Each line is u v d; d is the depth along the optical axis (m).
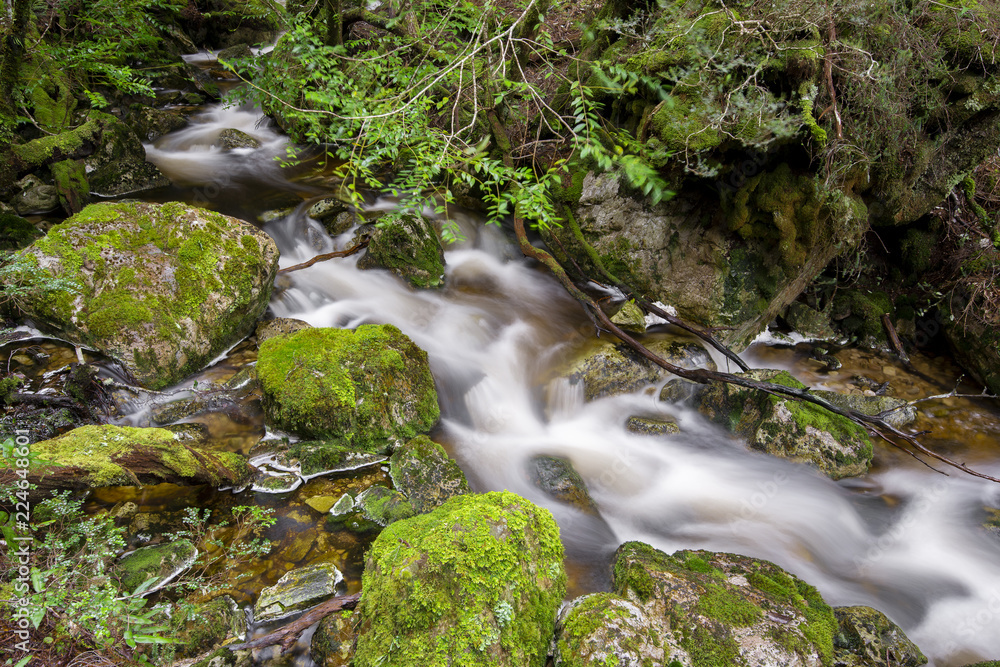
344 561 3.33
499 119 5.86
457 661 2.46
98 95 6.55
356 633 2.81
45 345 4.49
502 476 4.18
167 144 8.22
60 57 6.51
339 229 6.59
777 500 4.21
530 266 6.42
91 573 2.70
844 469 4.37
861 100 4.52
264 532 3.45
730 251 5.26
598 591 3.32
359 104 3.67
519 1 4.16
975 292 5.54
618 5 5.73
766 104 4.30
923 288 6.00
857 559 3.83
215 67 10.97
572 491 4.05
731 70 4.42
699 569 3.25
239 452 4.00
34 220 6.05
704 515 4.07
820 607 3.12
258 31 12.16
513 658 2.56
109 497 3.49
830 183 4.62
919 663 3.02
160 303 4.52
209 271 4.77
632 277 5.58
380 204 7.00
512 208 6.67
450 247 6.52
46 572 2.39
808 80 4.34
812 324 6.12
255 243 5.09
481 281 6.24
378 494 3.71
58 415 3.89
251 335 5.15
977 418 5.15
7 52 6.25
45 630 2.35
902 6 4.65
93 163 6.60
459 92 3.64
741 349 5.69
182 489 3.62
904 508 4.25
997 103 4.96
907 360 5.85
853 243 5.13
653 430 4.71
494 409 4.89
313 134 4.90
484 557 2.70
